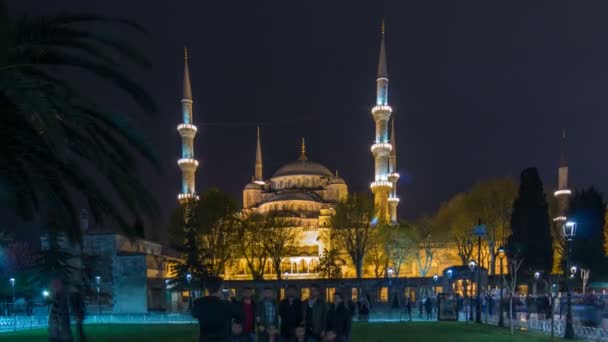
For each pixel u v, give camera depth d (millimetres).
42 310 57250
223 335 10469
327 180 143750
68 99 10141
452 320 42938
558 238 72938
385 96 111875
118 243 75375
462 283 63781
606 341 25734
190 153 113875
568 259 28297
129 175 11539
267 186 149375
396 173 130625
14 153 10258
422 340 27406
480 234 39938
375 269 96188
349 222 86750
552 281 60312
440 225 100625
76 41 10320
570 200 75000
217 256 82188
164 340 30641
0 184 10164
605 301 48125
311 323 15023
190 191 112000
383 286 69312
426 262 98312
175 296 80312
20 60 9734
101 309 66500
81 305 23547
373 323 41375
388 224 92250
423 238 102375
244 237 86312
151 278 75500
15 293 63562
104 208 11680
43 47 10062
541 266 61219
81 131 10820
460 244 90312
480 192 84188
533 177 64062
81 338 23641
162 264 81188
